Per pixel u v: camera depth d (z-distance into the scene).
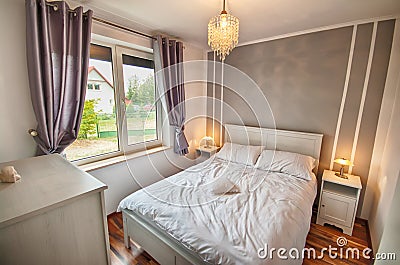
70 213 0.75
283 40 2.48
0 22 1.33
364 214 2.18
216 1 1.58
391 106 1.92
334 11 1.76
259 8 1.70
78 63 1.63
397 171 1.51
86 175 0.95
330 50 2.19
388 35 1.87
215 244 1.11
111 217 2.18
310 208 1.64
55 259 0.74
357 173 2.18
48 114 1.50
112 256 1.66
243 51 2.83
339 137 2.26
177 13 1.82
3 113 1.40
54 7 1.48
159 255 1.41
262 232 1.19
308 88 2.39
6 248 0.63
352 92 2.12
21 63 1.44
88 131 2.09
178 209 1.45
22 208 0.66
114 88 2.27
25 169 1.02
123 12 1.80
